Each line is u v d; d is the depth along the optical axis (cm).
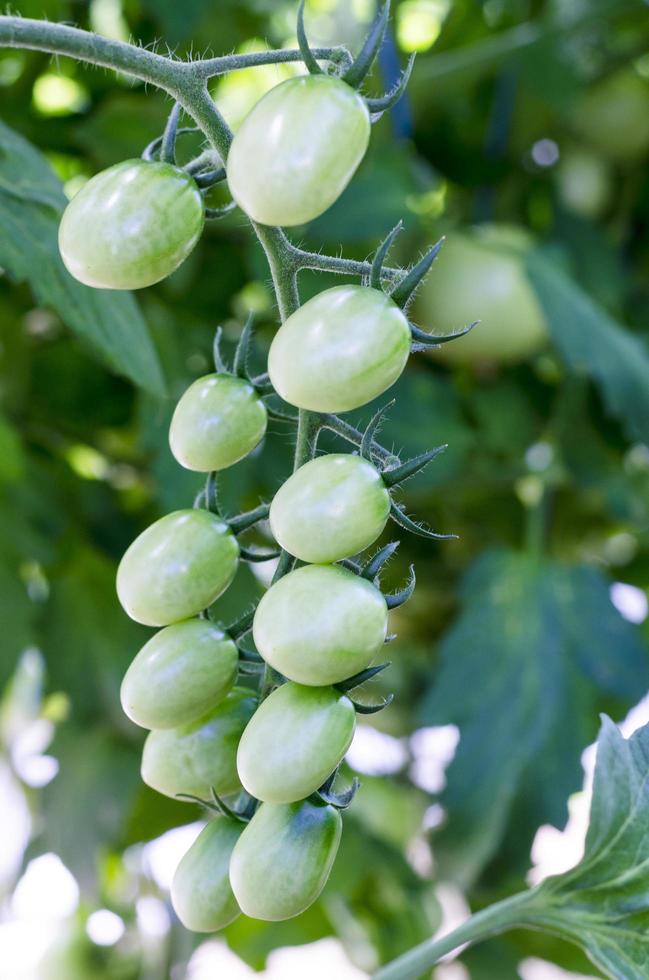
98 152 91
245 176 40
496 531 106
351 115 40
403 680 108
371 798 110
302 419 45
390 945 110
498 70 104
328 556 43
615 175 111
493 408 100
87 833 96
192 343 96
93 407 100
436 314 95
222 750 47
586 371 96
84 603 99
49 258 64
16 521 95
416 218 90
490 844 86
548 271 95
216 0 97
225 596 91
